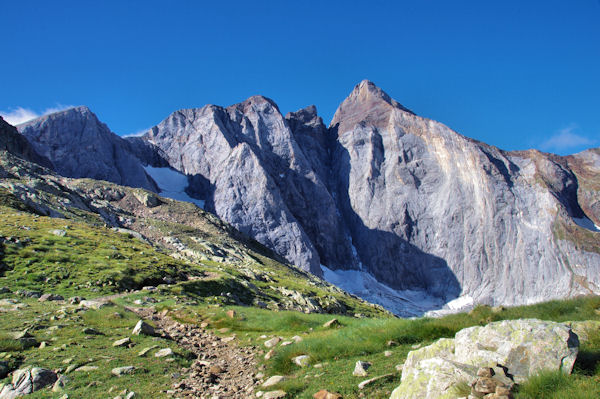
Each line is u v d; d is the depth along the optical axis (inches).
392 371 553.6
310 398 514.0
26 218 2549.2
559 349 399.9
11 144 7096.5
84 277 1651.1
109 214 4970.5
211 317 1198.3
